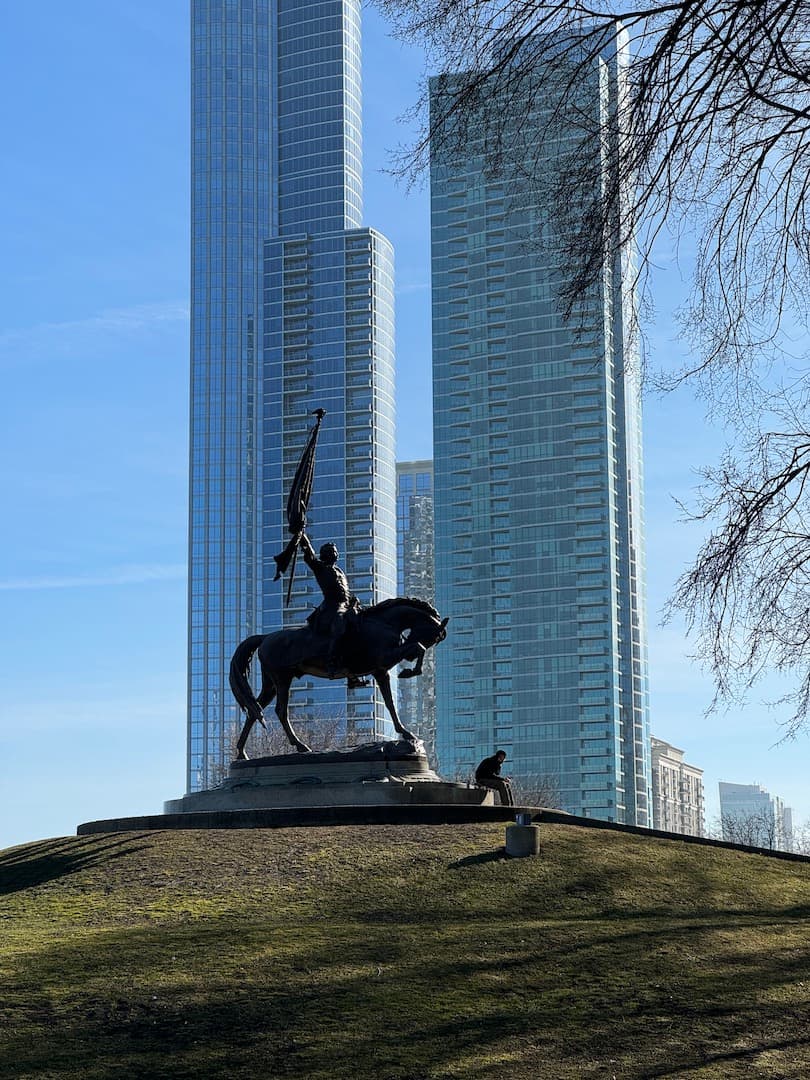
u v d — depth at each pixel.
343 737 109.75
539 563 192.62
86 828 38.44
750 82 16.55
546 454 194.38
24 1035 19.58
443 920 26.20
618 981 21.53
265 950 23.38
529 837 30.67
